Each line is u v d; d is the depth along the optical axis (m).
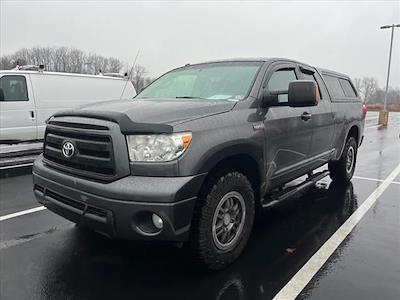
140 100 3.88
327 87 5.68
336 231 4.39
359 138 6.95
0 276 3.26
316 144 5.04
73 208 3.20
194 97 4.10
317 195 5.93
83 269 3.40
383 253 3.80
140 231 2.88
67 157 3.28
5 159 8.66
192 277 3.27
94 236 4.15
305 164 4.81
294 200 5.65
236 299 2.96
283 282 3.21
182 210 2.86
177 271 3.38
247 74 4.10
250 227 3.65
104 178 2.98
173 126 2.92
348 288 3.12
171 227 2.84
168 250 3.79
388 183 6.87
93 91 11.78
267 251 3.82
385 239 4.17
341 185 6.59
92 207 3.02
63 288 3.09
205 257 3.19
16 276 3.27
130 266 3.46
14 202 5.47
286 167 4.31
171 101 3.65
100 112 3.13
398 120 31.25
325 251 3.83
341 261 3.61
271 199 4.18
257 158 3.63
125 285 3.14
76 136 3.23
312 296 3.00
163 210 2.80
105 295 3.00
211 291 3.06
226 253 3.38
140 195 2.80
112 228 2.93
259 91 3.85
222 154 3.16
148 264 3.51
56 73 10.87
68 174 3.26
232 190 3.36
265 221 4.73
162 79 4.96
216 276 3.30
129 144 2.92
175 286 3.13
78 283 3.17
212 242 3.21
